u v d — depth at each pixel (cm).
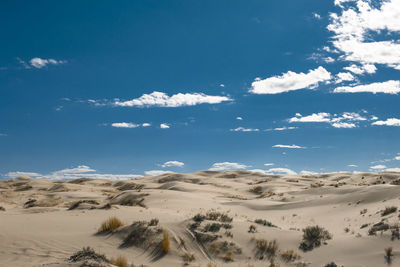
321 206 3294
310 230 1627
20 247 1423
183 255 1430
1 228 1752
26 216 2366
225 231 1659
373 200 2945
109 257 1362
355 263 1286
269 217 3066
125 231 1681
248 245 1531
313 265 1318
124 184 9869
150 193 4803
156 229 1639
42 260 1260
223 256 1445
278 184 7438
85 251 1251
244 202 4078
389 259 1276
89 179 12000
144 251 1483
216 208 3591
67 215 2450
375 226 1852
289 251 1445
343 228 2183
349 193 3584
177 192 4938
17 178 11475
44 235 1650
